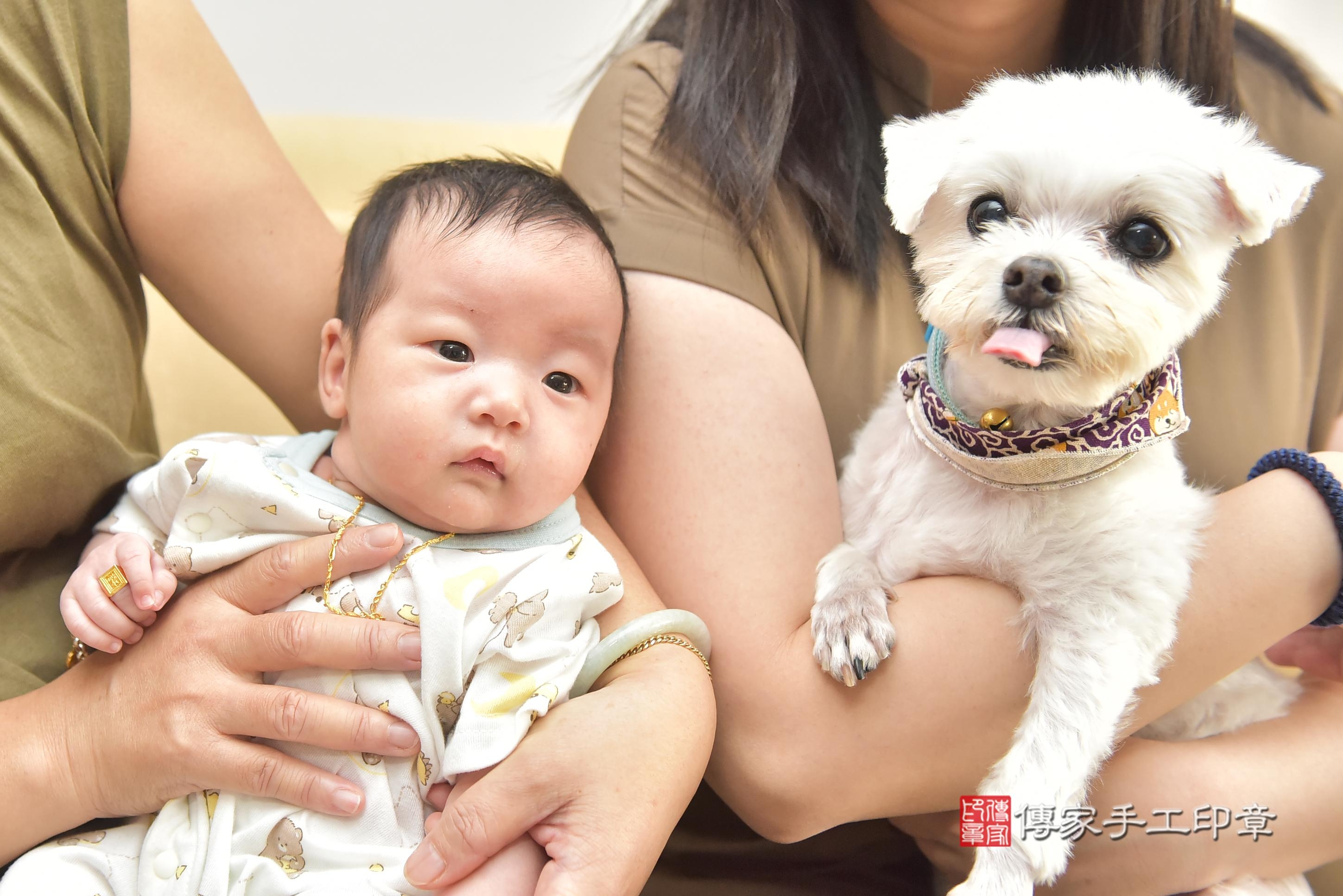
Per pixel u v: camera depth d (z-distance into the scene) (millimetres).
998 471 979
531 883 852
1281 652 1163
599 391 1034
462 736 893
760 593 1023
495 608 942
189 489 995
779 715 981
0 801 901
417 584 934
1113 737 947
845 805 977
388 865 876
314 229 1302
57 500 1051
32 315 1034
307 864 877
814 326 1194
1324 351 1396
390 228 1025
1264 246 1293
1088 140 909
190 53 1226
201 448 1015
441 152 1818
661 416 1086
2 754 914
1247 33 1446
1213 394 1274
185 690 903
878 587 1016
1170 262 919
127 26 1161
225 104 1254
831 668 965
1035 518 978
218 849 869
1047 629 958
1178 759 1055
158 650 942
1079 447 945
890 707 956
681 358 1088
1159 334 884
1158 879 1034
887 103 1270
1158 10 1255
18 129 1052
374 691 913
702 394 1074
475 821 835
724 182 1116
